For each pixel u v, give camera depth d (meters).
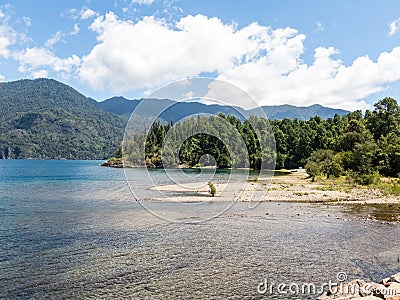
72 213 22.27
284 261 12.55
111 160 114.44
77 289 10.11
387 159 50.84
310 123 99.19
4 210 23.75
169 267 11.88
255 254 13.34
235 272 11.46
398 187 35.75
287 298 9.54
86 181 52.16
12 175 67.81
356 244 14.87
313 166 51.75
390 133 69.19
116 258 12.84
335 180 45.56
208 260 12.61
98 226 18.14
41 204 26.62
